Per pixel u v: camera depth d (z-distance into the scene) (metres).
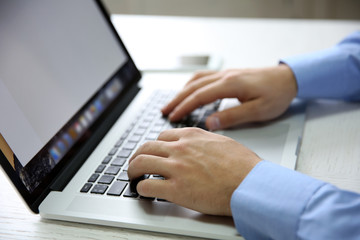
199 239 0.44
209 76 0.72
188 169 0.47
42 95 0.57
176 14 2.30
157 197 0.48
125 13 2.16
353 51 0.70
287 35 1.01
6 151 0.48
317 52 0.73
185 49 0.99
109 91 0.73
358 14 2.27
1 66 0.52
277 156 0.56
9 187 0.57
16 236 0.46
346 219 0.38
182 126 0.67
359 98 0.70
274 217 0.41
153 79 0.86
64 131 0.59
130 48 1.02
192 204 0.46
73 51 0.67
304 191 0.41
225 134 0.63
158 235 0.45
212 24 1.13
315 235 0.38
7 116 0.50
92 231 0.46
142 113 0.72
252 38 1.02
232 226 0.44
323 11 2.30
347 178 0.51
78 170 0.56
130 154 0.60
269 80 0.66
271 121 0.66
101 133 0.66
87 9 0.74
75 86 0.64
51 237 0.46
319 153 0.57
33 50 0.59
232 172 0.46
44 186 0.51
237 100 0.74
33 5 0.62
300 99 0.73
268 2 2.30
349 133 0.61
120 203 0.49
